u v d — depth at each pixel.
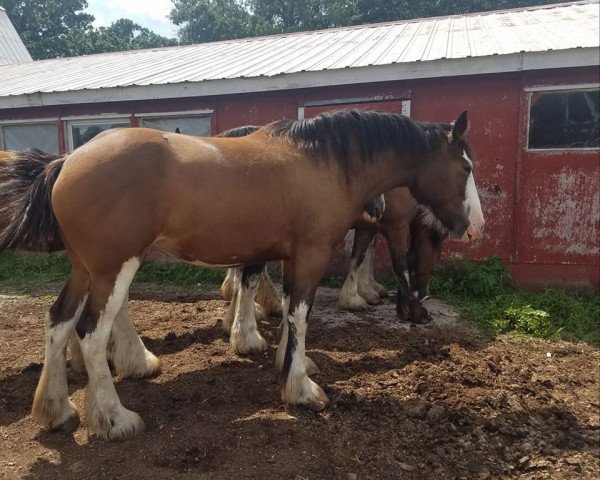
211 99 7.11
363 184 3.30
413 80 6.25
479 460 2.71
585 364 3.98
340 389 3.42
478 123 6.16
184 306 5.61
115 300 2.71
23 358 4.08
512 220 6.19
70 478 2.52
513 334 4.68
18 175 2.88
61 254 7.75
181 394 3.37
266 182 2.90
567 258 6.05
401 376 3.63
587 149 5.86
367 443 2.81
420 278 5.31
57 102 7.48
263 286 5.13
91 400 2.85
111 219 2.58
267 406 3.22
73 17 35.66
